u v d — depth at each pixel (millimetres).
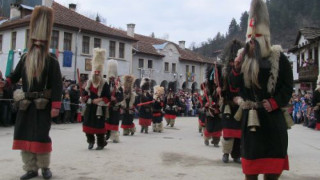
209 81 8992
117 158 7105
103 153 7699
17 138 5227
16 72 5453
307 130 16312
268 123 3709
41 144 5129
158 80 41781
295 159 7672
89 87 8133
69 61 28609
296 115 21984
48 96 5246
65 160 6762
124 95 11875
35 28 5191
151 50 41156
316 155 8266
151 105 13352
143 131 13977
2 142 9141
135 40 35469
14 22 30141
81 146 8703
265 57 3812
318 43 27906
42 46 5215
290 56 37844
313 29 33031
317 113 14609
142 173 5773
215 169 6223
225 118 6918
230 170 6152
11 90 13570
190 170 6090
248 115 3748
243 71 3805
